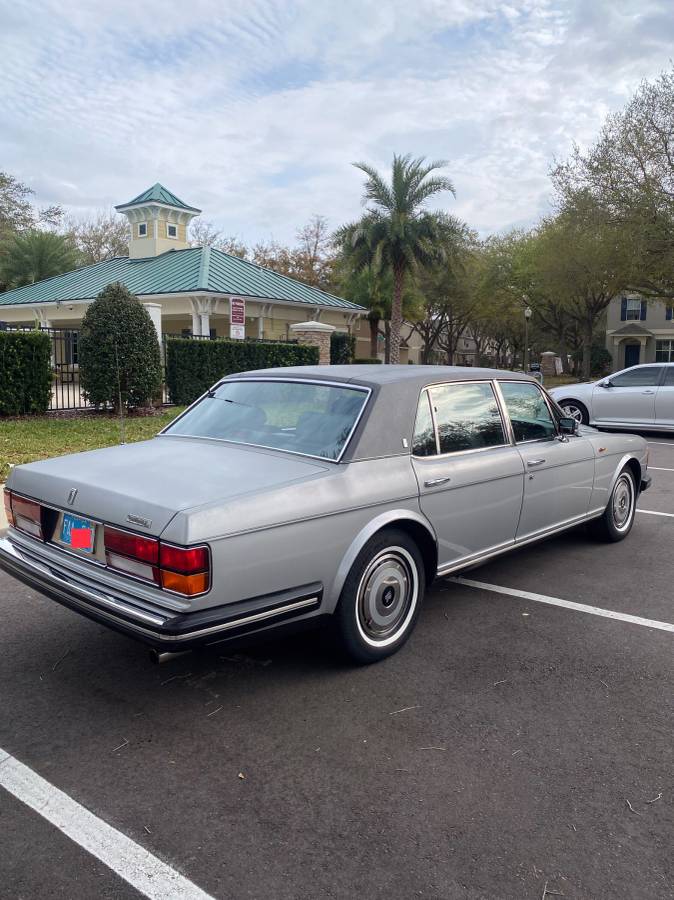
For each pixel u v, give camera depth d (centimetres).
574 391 1433
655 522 695
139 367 1395
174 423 442
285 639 404
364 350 4775
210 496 301
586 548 598
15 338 1278
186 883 215
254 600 302
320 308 2797
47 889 212
